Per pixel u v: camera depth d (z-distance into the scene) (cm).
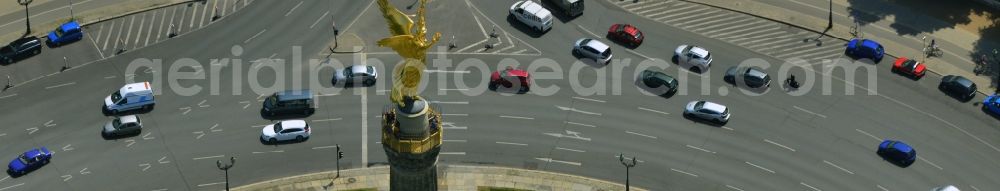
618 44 16875
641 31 17175
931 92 15988
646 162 14650
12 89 15738
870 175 14500
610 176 14412
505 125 15250
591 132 15162
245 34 16962
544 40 16938
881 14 17525
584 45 16475
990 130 15312
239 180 14212
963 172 14588
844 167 14638
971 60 16588
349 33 17012
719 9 17688
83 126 15100
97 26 16988
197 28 17050
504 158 14662
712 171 14550
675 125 15312
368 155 14625
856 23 17338
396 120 9294
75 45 16575
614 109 15588
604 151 14850
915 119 15500
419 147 9281
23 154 14338
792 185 14338
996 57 16562
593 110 15562
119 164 14450
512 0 17788
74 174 14288
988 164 14725
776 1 17862
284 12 17438
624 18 17450
